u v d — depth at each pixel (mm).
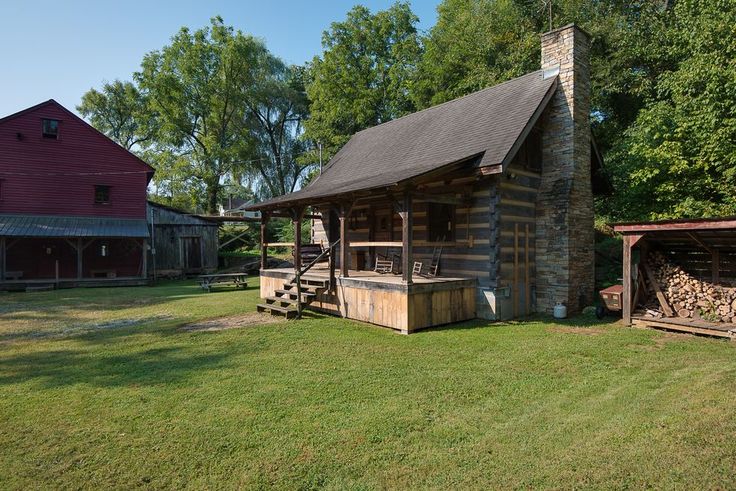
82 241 21750
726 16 10867
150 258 24828
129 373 6012
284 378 5656
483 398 4879
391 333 8398
